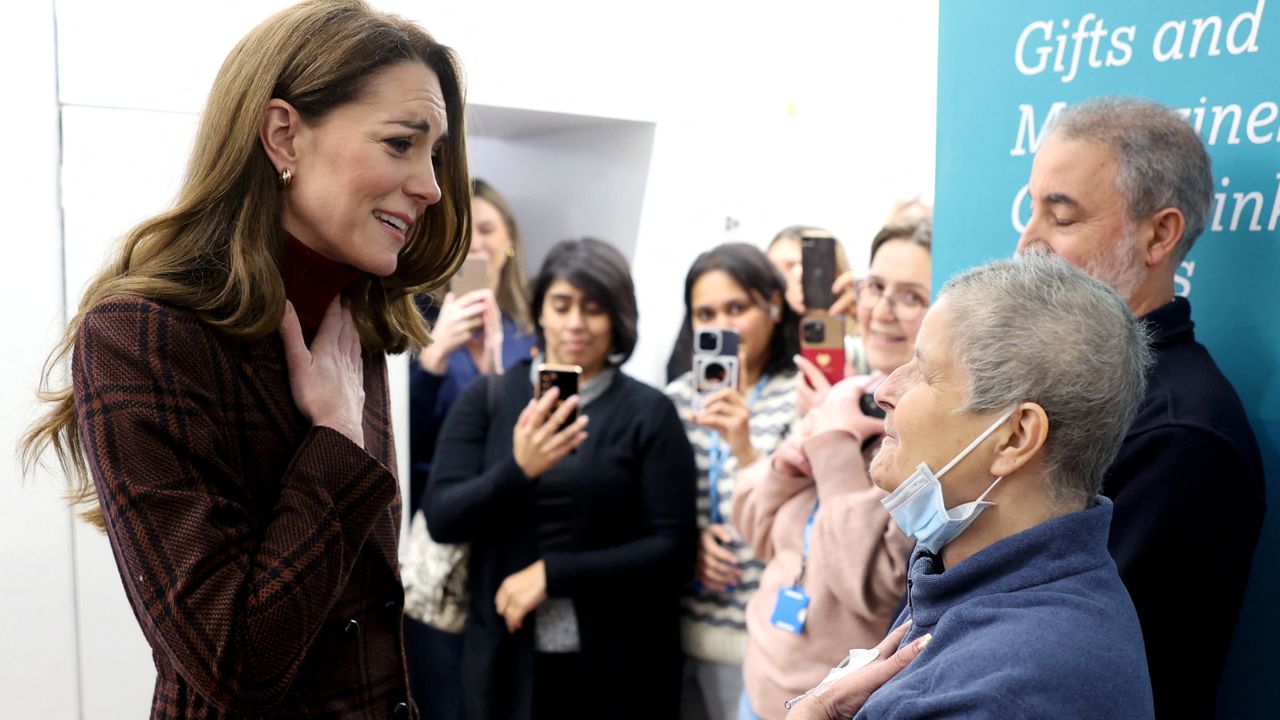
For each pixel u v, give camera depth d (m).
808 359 2.57
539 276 2.78
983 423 1.10
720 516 2.75
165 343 1.16
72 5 2.35
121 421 1.13
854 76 2.56
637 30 2.93
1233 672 1.71
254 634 1.12
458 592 2.73
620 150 3.07
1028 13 1.86
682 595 2.82
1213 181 1.62
